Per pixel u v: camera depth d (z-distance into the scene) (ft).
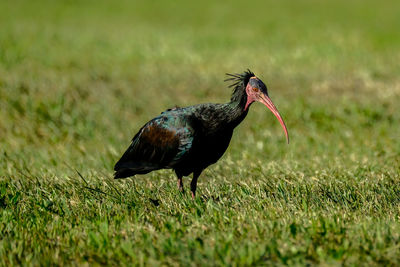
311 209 30.17
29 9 169.58
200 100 71.82
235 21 153.28
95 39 119.34
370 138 52.39
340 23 145.48
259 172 40.86
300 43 114.32
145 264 24.38
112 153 48.60
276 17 160.86
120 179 38.86
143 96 72.95
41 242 26.96
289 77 83.51
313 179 37.42
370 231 26.37
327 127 57.21
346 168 41.01
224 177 39.65
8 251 26.30
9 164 44.73
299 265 23.25
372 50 104.68
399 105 65.31
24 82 76.23
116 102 68.90
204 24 147.43
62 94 69.87
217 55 102.37
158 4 191.21
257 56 101.14
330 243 25.35
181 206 31.96
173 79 82.69
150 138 34.27
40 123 59.72
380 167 41.27
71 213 31.55
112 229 28.43
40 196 34.24
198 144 32.96
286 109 64.59
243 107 33.22
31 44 110.11
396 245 24.97
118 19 156.35
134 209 31.42
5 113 62.08
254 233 26.71
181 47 110.32
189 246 25.22
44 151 50.03
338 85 77.51
